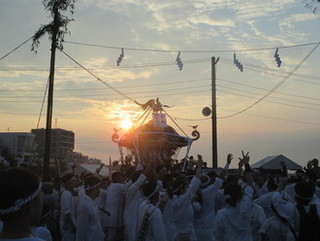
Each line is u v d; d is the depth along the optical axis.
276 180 13.06
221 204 11.39
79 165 18.02
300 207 6.70
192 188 8.04
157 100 17.02
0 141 83.06
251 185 8.60
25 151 81.88
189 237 7.98
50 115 20.92
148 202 6.59
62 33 21.25
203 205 10.23
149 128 16.34
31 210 2.68
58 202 10.86
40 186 2.75
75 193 10.70
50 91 21.11
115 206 10.96
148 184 6.63
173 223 7.57
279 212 7.05
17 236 2.61
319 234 6.53
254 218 8.48
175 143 16.44
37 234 5.60
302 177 10.30
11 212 2.58
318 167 11.98
